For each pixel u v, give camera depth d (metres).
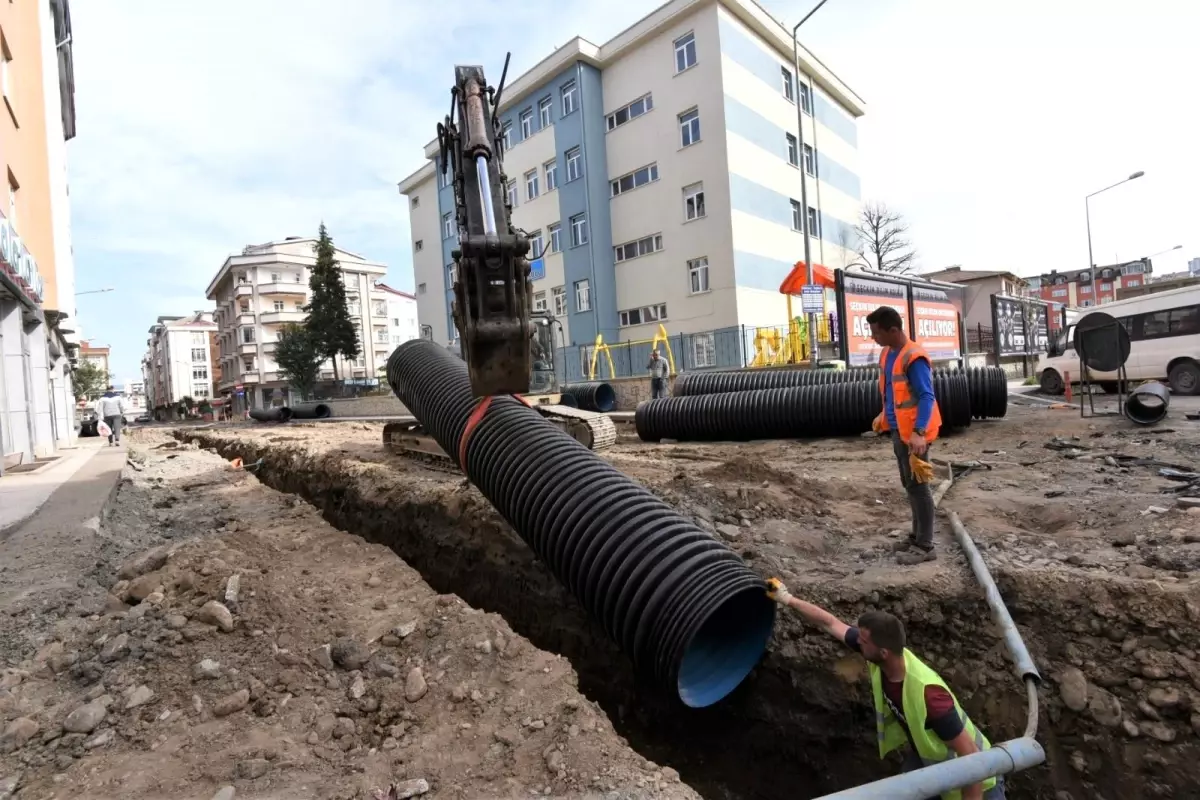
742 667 3.98
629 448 10.90
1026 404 13.86
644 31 24.12
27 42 14.92
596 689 5.02
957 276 45.59
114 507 7.12
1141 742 3.20
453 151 4.55
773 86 25.30
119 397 16.97
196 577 4.14
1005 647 3.70
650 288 25.17
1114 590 3.59
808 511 5.79
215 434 19.52
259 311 57.66
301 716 3.07
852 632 3.30
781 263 25.11
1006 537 4.72
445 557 6.91
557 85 26.73
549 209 27.78
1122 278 83.50
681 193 23.95
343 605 4.26
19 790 2.54
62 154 17.89
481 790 2.57
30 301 11.53
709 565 3.94
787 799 3.96
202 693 3.19
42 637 3.66
